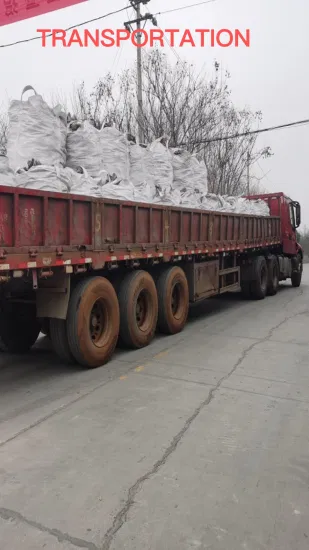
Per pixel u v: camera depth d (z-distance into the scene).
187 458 3.12
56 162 5.01
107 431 3.55
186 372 5.06
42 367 5.37
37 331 6.26
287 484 2.81
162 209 6.52
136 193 5.98
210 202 8.45
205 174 8.43
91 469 2.97
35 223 4.27
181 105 15.40
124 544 2.26
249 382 4.71
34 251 4.20
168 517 2.47
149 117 15.00
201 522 2.43
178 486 2.77
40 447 3.29
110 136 5.94
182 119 15.34
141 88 14.14
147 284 6.29
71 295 4.97
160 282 6.80
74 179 4.93
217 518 2.47
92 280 5.17
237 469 2.98
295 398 4.27
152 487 2.76
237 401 4.18
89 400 4.22
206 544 2.27
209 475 2.90
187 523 2.42
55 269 4.67
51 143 4.93
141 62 14.44
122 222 5.64
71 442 3.37
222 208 8.82
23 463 3.06
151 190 6.49
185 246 7.19
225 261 9.55
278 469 2.99
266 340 6.58
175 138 15.01
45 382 4.79
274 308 9.73
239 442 3.37
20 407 4.07
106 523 2.42
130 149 6.53
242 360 5.53
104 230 5.31
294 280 14.37
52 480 2.84
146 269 6.82
